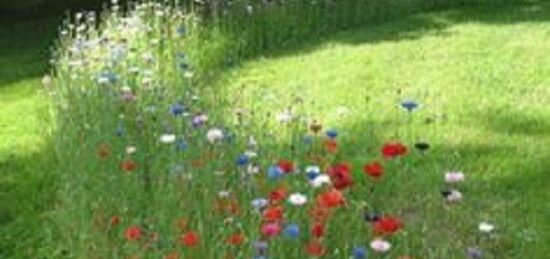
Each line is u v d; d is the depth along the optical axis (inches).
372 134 196.9
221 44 273.4
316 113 218.2
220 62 267.9
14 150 210.5
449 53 275.6
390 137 199.5
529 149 192.4
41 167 197.9
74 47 223.0
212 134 147.0
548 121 207.9
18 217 176.9
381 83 244.4
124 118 175.5
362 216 136.3
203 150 153.1
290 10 307.6
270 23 296.7
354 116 214.7
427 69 257.4
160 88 191.0
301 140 163.2
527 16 329.4
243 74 258.8
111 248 141.9
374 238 130.5
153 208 145.6
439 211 155.6
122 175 156.0
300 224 131.4
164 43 252.8
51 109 218.5
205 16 296.7
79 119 185.3
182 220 133.4
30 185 189.6
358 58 273.6
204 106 188.2
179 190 144.0
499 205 168.9
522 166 184.5
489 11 342.0
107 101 183.0
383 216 142.8
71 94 198.8
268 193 140.9
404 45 289.4
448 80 244.4
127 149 156.2
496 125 206.5
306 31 306.3
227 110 189.3
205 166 147.6
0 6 373.4
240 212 136.1
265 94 231.3
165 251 132.6
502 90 232.1
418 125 206.8
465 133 201.2
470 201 168.6
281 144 169.2
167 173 154.0
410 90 235.6
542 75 245.8
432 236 144.0
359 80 248.4
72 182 164.7
